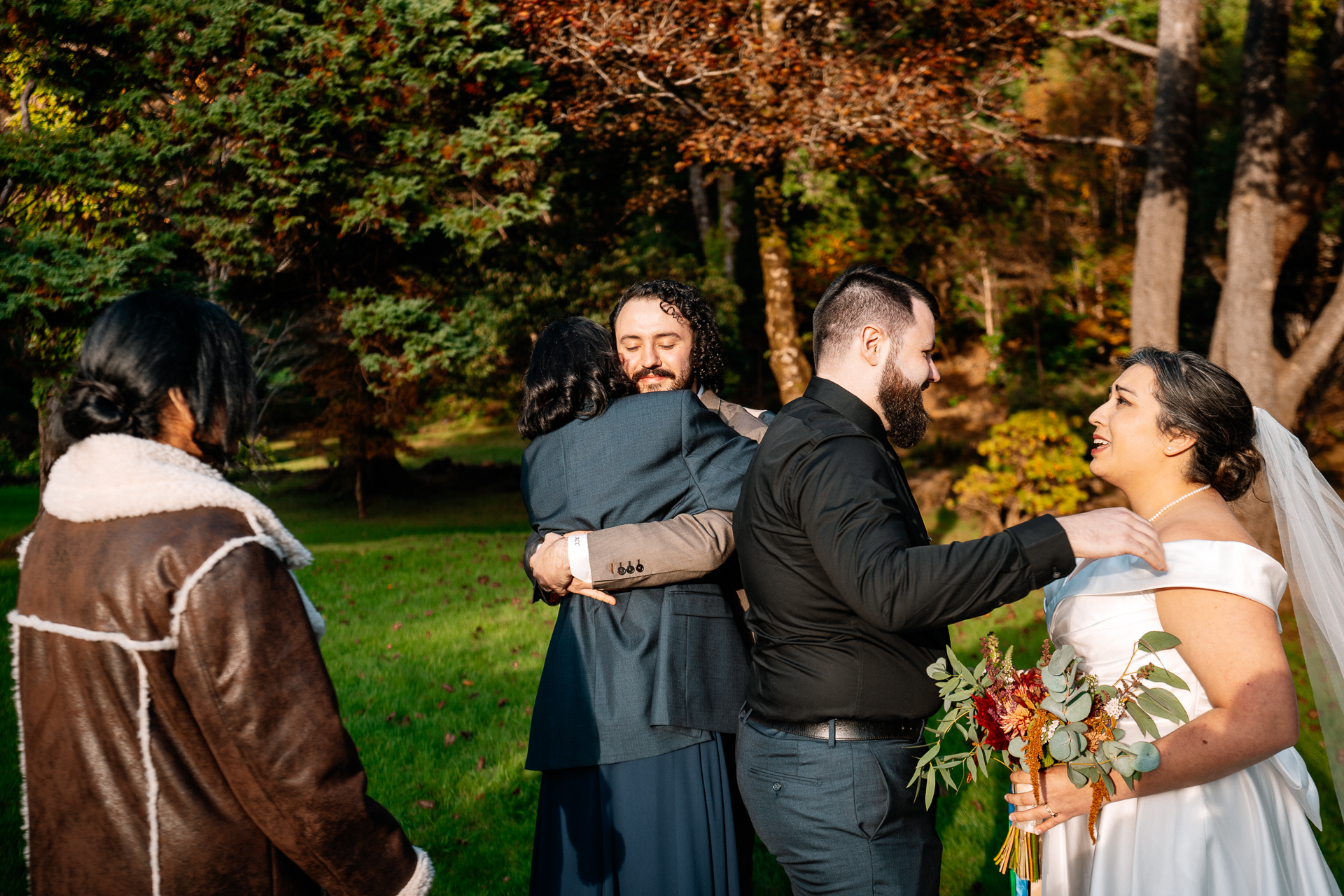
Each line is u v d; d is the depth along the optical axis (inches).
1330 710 81.8
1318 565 81.7
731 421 104.4
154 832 51.8
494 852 132.7
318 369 591.8
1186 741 64.2
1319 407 515.2
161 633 51.6
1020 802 69.8
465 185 414.3
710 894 81.6
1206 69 574.2
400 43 370.3
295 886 56.0
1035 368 916.0
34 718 54.2
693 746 83.5
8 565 375.6
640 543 82.6
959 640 249.0
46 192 371.9
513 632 266.4
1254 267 356.2
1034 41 436.8
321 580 358.0
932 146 412.5
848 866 69.9
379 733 180.7
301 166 370.3
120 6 354.3
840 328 74.9
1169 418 71.6
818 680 70.1
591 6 396.8
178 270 396.2
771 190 463.5
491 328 602.2
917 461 709.9
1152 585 67.6
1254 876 67.2
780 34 408.8
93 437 54.6
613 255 693.3
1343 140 382.3
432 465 883.4
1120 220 870.4
